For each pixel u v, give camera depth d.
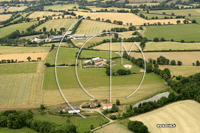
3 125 170.12
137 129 150.75
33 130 163.50
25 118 171.00
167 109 179.25
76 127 163.38
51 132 151.25
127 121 166.88
